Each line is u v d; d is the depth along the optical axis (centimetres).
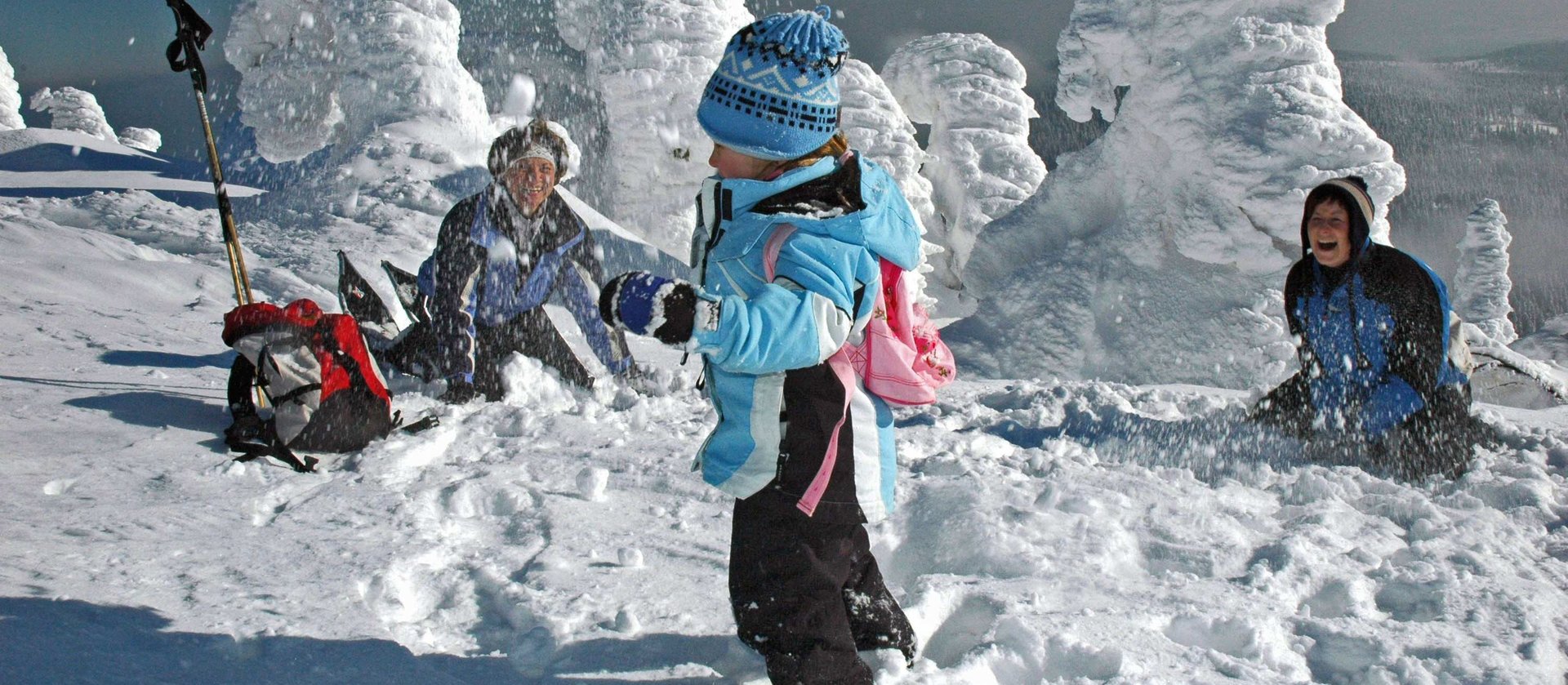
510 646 239
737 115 200
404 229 1387
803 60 198
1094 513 344
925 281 3066
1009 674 236
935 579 279
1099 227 1363
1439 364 444
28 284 778
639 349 868
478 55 2855
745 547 205
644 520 330
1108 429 519
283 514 318
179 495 333
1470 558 315
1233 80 1234
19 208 1273
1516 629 264
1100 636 244
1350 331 458
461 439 432
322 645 226
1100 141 1380
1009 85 3266
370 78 1956
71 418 422
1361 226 450
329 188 1606
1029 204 1427
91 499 322
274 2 2153
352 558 279
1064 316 1266
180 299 855
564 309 1038
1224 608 269
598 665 229
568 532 313
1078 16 1345
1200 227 1213
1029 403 610
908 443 464
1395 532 348
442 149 1761
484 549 299
